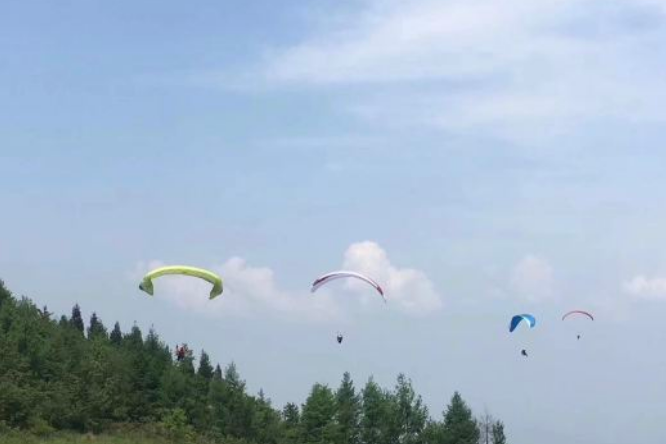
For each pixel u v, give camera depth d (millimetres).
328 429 105125
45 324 106938
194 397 98938
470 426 113562
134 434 85188
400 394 112375
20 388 80688
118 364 93438
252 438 100062
